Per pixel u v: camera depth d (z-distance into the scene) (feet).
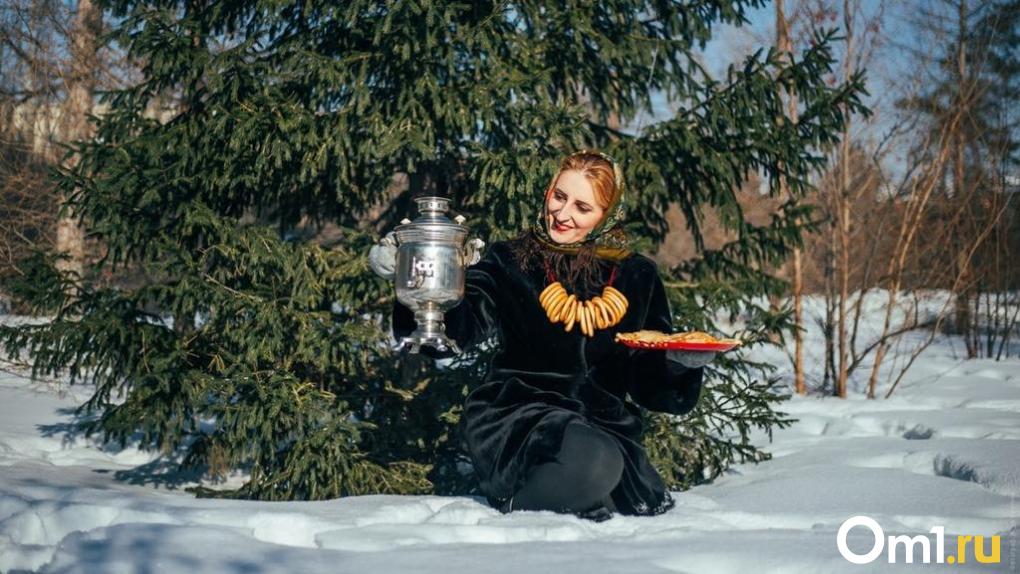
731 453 17.01
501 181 14.90
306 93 15.85
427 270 10.73
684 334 11.44
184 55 15.19
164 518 11.39
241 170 15.69
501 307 12.23
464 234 10.97
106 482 16.63
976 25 34.53
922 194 32.68
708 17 17.52
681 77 17.42
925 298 35.14
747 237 17.06
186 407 15.85
